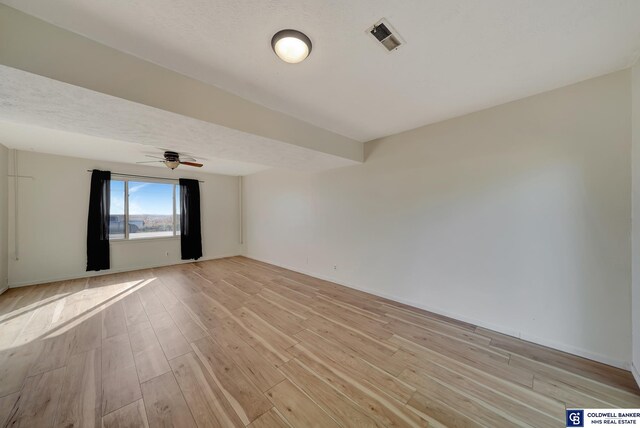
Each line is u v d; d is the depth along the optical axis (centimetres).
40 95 154
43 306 310
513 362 194
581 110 197
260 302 325
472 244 259
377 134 325
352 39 146
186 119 192
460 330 246
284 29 138
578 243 200
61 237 424
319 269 443
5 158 369
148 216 533
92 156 427
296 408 149
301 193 481
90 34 143
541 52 160
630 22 133
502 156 237
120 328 251
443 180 279
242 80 192
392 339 230
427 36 144
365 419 142
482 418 142
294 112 253
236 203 675
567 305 206
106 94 153
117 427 136
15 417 141
